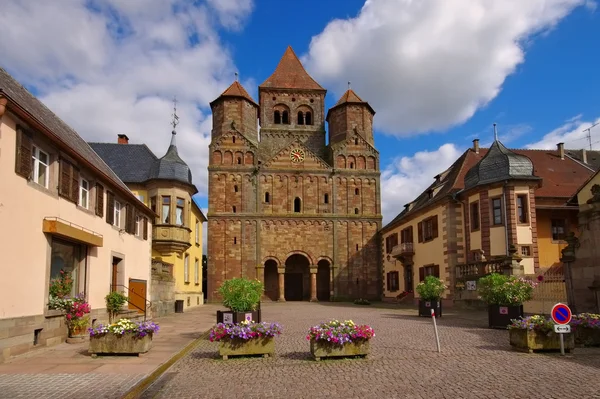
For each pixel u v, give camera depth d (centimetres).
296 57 6003
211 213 4806
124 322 1248
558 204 3338
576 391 830
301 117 5688
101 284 1822
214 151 4934
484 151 3912
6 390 868
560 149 4016
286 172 4978
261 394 843
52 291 1449
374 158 5144
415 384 899
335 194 5012
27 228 1261
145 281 2462
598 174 2286
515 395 809
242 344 1208
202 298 4528
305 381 938
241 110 5122
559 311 1197
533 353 1217
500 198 3044
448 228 3353
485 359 1145
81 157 1561
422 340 1508
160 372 1031
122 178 3362
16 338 1192
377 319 2361
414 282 4078
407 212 4509
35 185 1302
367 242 4997
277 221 4891
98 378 966
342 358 1173
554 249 3284
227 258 4769
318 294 5106
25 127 1247
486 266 2781
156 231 3216
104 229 1856
